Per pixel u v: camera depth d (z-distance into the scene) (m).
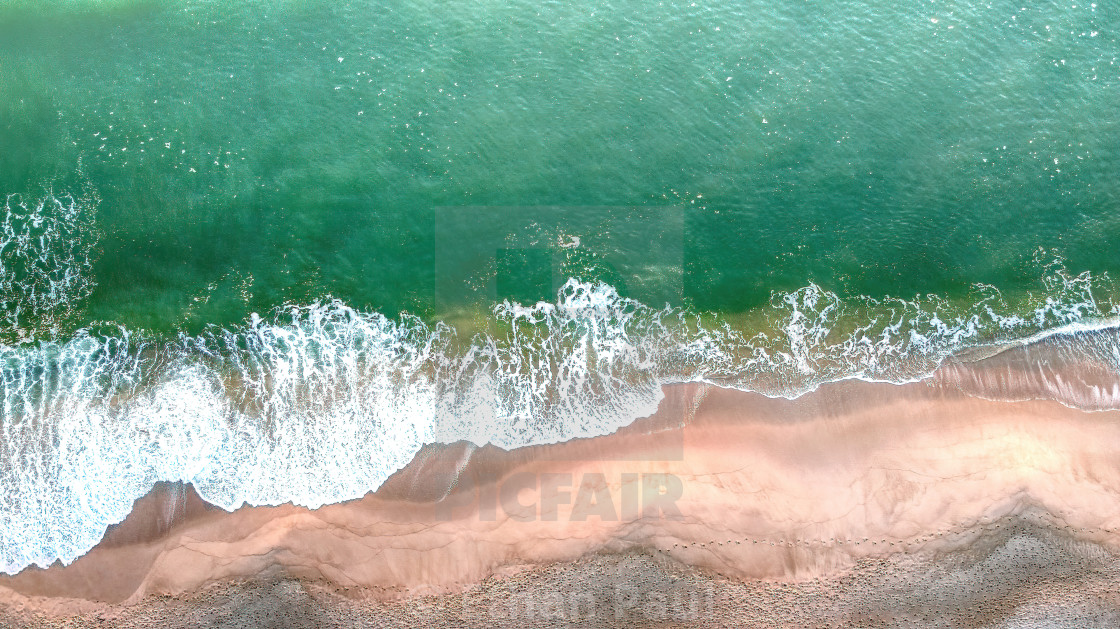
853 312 12.70
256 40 14.88
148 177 13.38
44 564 10.64
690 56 14.98
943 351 12.33
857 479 11.25
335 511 11.09
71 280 12.63
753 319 12.62
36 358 12.00
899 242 13.28
